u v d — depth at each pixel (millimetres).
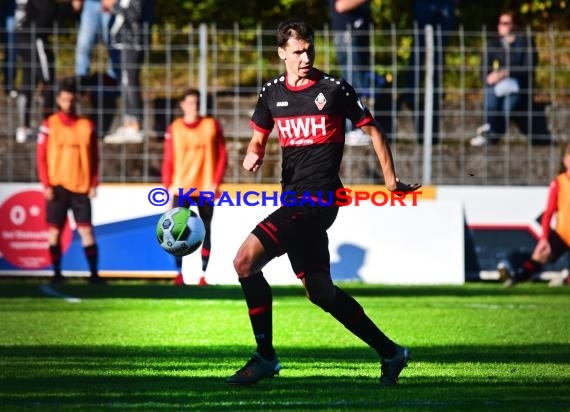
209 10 83500
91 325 42875
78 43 68875
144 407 24984
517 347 37250
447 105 68500
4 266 62625
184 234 31609
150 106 68500
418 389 27812
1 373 30609
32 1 68938
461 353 35625
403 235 62375
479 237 63500
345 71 65938
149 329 41656
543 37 71750
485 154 67375
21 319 44781
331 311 28484
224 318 45281
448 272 62375
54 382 28984
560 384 28797
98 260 61688
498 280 63688
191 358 33875
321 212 28047
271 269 61688
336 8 65812
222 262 60312
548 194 61906
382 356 28688
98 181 60500
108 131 68188
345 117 28516
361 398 26312
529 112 67500
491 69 67062
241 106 68062
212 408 24875
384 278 62219
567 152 60125
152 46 67250
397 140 66500
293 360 33625
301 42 27922
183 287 59375
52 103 67688
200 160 58688
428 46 65000
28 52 68250
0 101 70125
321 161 28266
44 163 59375
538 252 60688
